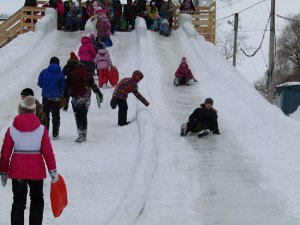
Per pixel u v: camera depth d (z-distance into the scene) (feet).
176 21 89.04
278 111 43.55
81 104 35.45
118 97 40.09
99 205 25.14
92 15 79.51
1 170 19.08
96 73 57.98
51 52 68.18
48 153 19.15
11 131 19.15
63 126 39.81
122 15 83.71
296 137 36.32
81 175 29.60
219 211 24.89
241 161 32.42
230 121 40.81
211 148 34.76
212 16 91.04
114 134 38.24
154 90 51.34
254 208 25.29
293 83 106.93
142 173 28.37
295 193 26.96
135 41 75.46
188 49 72.33
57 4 82.94
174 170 30.42
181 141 36.04
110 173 30.07
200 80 56.03
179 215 24.23
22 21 82.84
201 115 37.37
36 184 19.25
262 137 36.81
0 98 47.78
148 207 24.93
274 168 30.86
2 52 66.23
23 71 58.80
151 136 35.06
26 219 22.44
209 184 28.58
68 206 24.84
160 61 65.21
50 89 35.58
